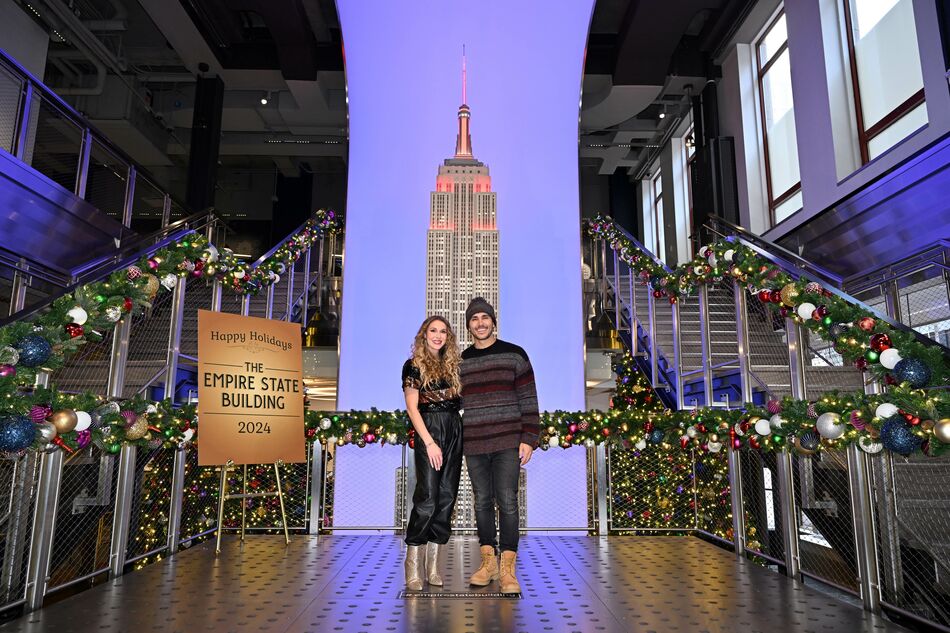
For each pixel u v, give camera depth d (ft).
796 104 27.30
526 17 17.95
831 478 10.69
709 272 15.57
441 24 17.99
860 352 8.11
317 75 36.55
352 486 15.30
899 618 7.88
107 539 10.65
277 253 24.89
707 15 34.37
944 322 15.79
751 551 12.07
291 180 51.44
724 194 33.12
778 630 7.36
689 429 12.44
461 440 9.96
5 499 8.36
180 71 38.86
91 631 7.22
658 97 38.63
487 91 17.79
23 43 28.19
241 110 39.42
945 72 19.16
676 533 15.06
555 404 16.26
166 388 13.58
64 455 9.62
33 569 8.43
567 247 17.04
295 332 14.20
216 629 7.32
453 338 10.18
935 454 6.47
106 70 35.91
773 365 19.98
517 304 16.72
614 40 35.91
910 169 19.22
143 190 42.55
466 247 16.60
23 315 7.75
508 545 9.30
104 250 23.16
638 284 30.42
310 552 12.37
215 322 12.90
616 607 8.37
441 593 9.08
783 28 30.45
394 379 16.26
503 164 17.43
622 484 15.29
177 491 12.71
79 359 15.75
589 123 39.73
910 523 9.20
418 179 17.29
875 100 23.84
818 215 24.56
